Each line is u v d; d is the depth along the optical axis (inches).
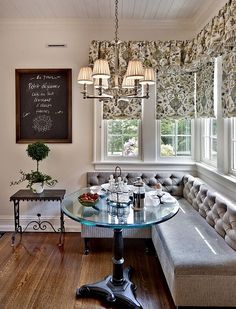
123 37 141.3
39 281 99.0
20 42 141.3
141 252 124.0
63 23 139.5
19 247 126.8
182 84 141.6
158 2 119.7
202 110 130.7
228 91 99.7
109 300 86.3
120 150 147.9
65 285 96.7
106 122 146.8
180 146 148.2
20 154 145.2
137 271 107.2
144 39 141.5
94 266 109.9
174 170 145.4
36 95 143.6
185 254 81.4
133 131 147.4
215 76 118.5
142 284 98.1
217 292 77.4
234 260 78.1
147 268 109.6
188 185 132.2
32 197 126.9
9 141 144.6
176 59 134.8
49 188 146.3
